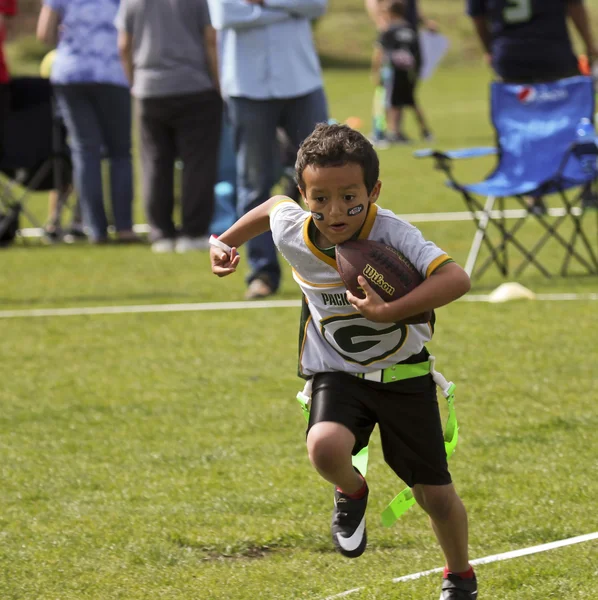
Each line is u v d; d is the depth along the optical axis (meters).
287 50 24.50
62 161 35.59
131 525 13.41
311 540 12.88
